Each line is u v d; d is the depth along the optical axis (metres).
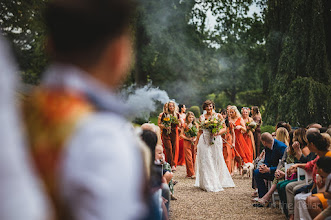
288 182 5.93
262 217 6.16
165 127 11.27
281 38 18.56
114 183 0.62
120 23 0.75
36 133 0.68
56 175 0.64
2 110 0.51
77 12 0.71
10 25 17.12
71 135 0.65
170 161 11.47
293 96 16.77
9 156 0.50
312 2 17.55
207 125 8.74
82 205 0.61
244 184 9.47
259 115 11.88
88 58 0.73
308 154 5.95
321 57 17.28
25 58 17.48
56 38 0.73
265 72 19.80
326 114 16.27
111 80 0.76
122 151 0.65
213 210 6.77
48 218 0.59
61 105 0.68
